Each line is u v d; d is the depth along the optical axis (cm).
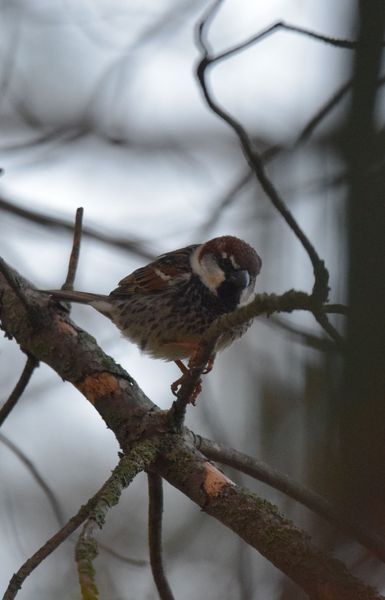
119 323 1139
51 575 1174
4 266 816
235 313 643
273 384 1302
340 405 885
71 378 819
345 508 835
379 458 848
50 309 868
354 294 891
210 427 1177
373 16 977
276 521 670
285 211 596
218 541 1238
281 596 1013
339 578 627
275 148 1223
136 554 1255
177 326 1089
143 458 691
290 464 1223
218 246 1079
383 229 927
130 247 1360
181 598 1158
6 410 864
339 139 1116
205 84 676
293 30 759
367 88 1005
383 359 863
